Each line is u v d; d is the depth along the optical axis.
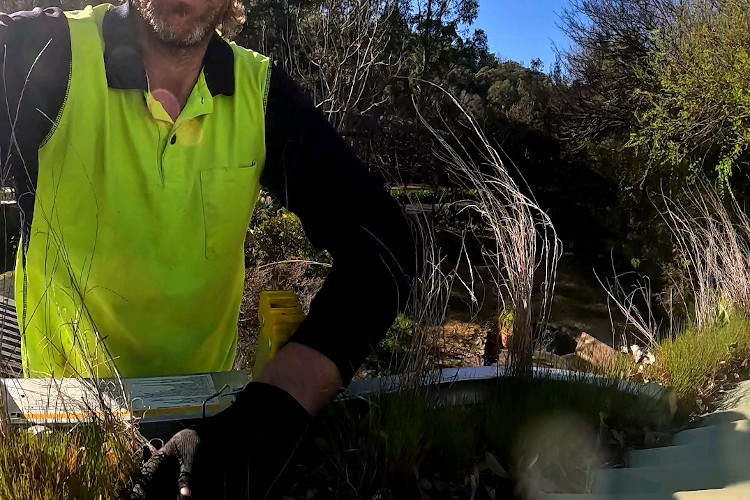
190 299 1.67
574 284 11.95
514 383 1.73
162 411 1.33
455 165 2.13
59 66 1.41
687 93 10.59
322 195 1.52
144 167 1.50
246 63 1.59
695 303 3.81
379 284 1.34
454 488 1.37
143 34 1.44
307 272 4.59
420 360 1.59
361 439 1.34
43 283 1.56
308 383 1.19
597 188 13.80
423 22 17.23
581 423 1.67
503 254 1.94
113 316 1.61
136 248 1.56
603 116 14.14
